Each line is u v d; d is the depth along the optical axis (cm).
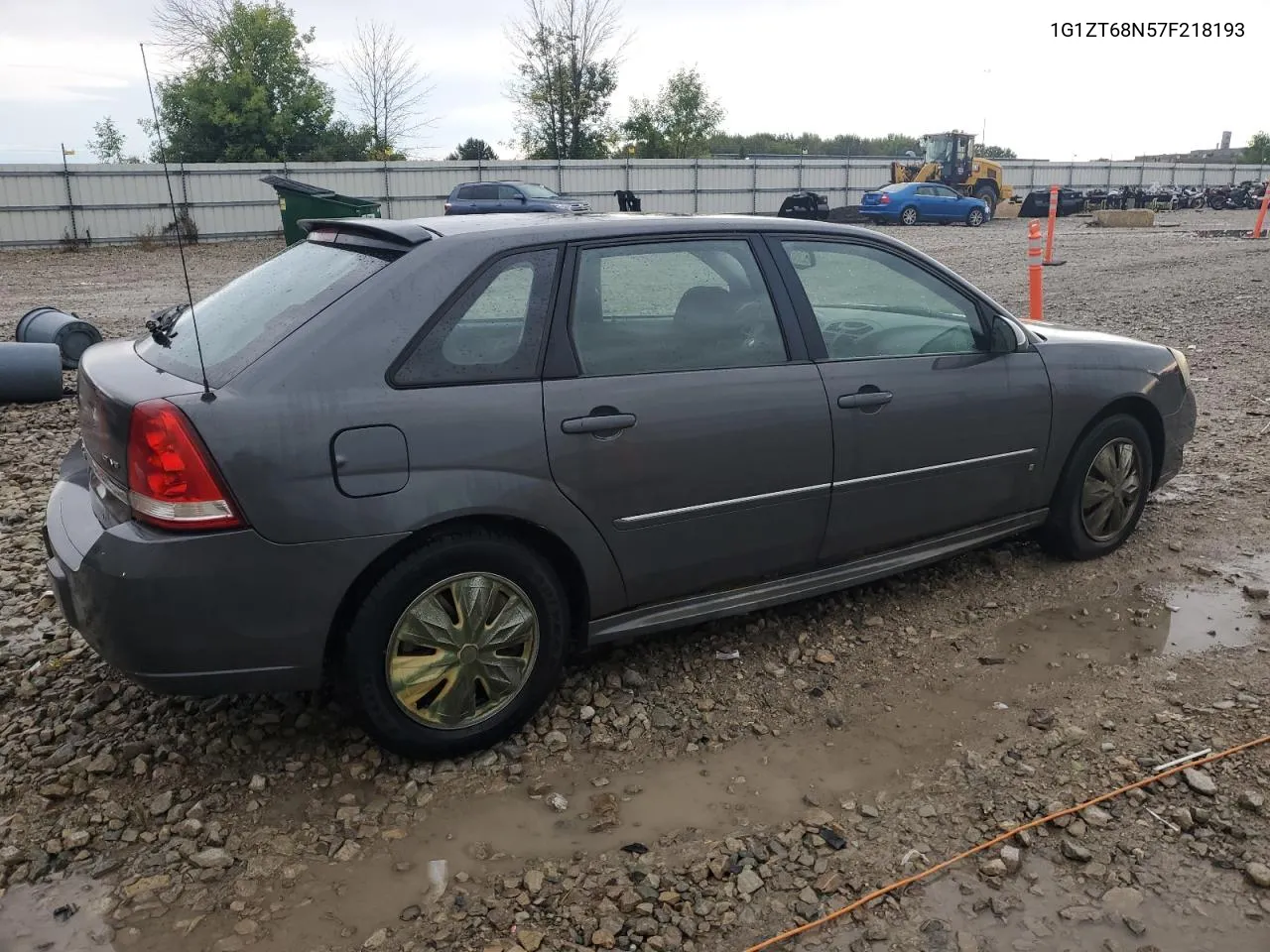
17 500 582
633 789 311
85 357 348
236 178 3384
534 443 311
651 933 250
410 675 307
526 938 247
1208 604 432
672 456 337
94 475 317
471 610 312
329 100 4416
